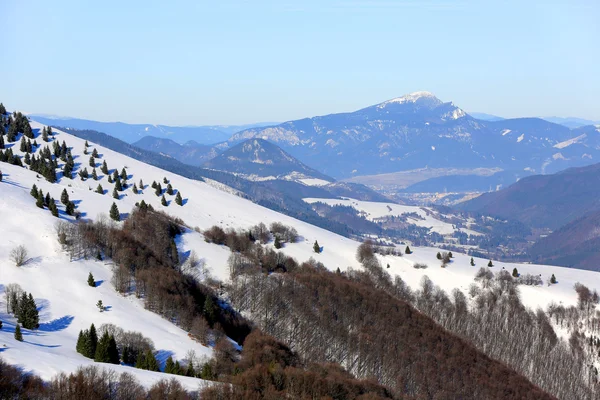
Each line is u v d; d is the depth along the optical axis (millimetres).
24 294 187250
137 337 180625
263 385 161250
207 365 166625
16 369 137500
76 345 172375
